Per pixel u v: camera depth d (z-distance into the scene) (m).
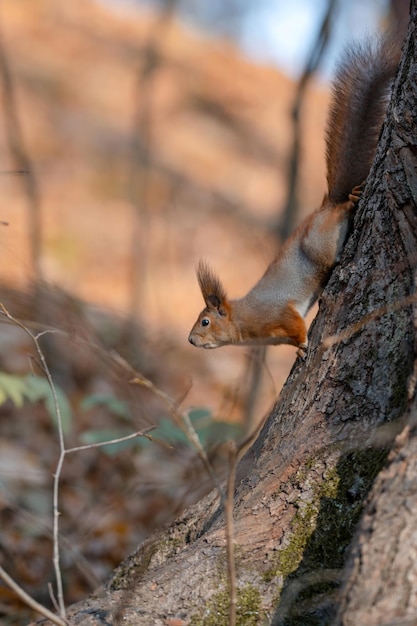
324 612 5.71
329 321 6.62
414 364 5.68
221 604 5.87
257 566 6.02
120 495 10.76
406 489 5.02
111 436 9.14
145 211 17.56
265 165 30.59
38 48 32.75
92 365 13.26
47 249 20.91
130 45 35.88
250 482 6.62
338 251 7.50
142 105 18.33
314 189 30.17
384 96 7.68
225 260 22.59
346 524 5.99
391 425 5.99
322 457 6.25
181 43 37.22
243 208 26.59
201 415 9.23
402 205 6.23
